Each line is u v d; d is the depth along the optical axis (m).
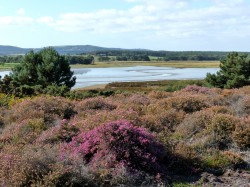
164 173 9.12
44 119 14.63
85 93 25.19
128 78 90.94
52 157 8.58
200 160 9.81
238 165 9.91
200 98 17.38
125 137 9.51
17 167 8.00
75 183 7.90
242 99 17.34
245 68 33.69
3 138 11.82
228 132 12.01
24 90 25.98
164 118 13.70
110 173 8.51
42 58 35.84
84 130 11.73
